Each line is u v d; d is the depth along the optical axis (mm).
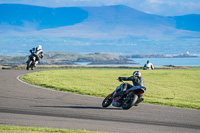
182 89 72750
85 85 71375
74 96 51750
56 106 41344
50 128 27812
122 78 41188
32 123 30609
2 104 41531
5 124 29719
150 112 39000
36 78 80875
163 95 62906
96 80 82688
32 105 41500
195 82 85875
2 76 86000
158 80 88438
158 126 31594
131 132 28250
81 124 31156
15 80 75938
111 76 94250
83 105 42938
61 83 72750
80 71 112875
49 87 65125
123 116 36094
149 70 128875
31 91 56594
